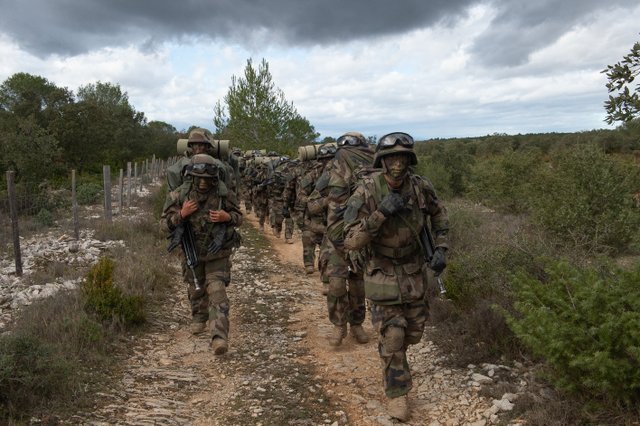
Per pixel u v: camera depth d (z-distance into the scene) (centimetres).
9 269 824
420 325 389
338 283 521
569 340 345
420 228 382
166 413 385
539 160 1477
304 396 422
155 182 3058
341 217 510
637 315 327
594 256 528
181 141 646
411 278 382
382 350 384
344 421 381
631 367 319
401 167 363
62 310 540
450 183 2036
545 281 509
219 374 472
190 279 557
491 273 536
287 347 541
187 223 515
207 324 598
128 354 500
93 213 1586
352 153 526
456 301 573
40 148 2038
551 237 647
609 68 374
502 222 987
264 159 1523
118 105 5306
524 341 378
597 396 350
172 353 518
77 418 361
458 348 488
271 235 1384
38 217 1298
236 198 539
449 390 420
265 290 782
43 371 387
